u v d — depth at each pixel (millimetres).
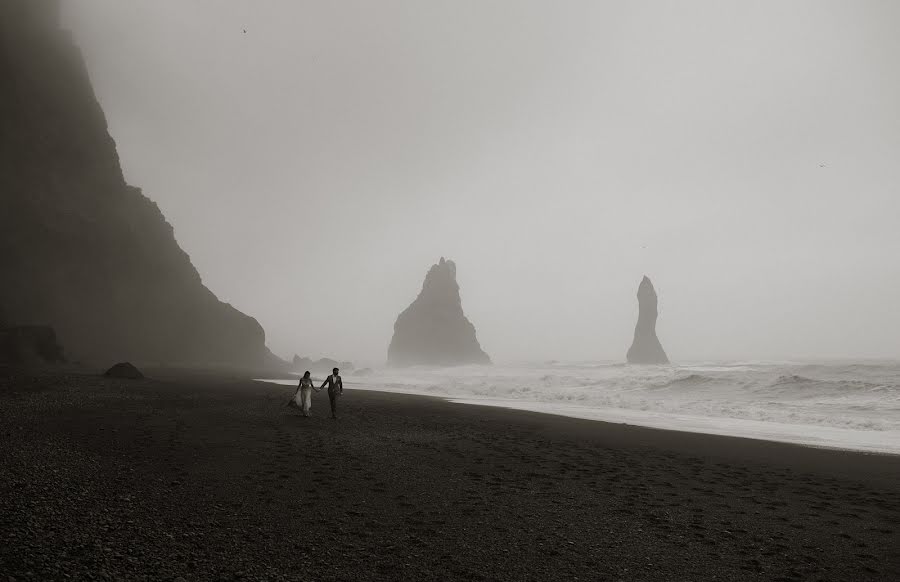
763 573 6371
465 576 5879
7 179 59094
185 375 50281
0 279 53719
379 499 9055
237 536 6793
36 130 65625
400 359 173000
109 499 8047
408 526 7664
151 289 77812
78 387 26016
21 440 12141
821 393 32438
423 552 6609
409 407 27656
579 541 7316
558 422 22078
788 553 7117
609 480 11250
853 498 10250
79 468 9867
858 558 6988
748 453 15188
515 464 12703
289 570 5762
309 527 7344
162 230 88750
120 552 5934
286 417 20266
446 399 34875
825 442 17438
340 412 23562
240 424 17453
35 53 69312
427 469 11734
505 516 8398
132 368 35125
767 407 28469
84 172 72562
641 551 7000
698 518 8648
